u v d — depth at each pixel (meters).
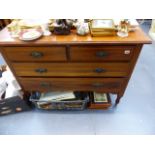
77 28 1.06
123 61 1.13
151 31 2.66
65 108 1.56
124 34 1.03
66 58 1.11
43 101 1.44
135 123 1.48
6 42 1.00
